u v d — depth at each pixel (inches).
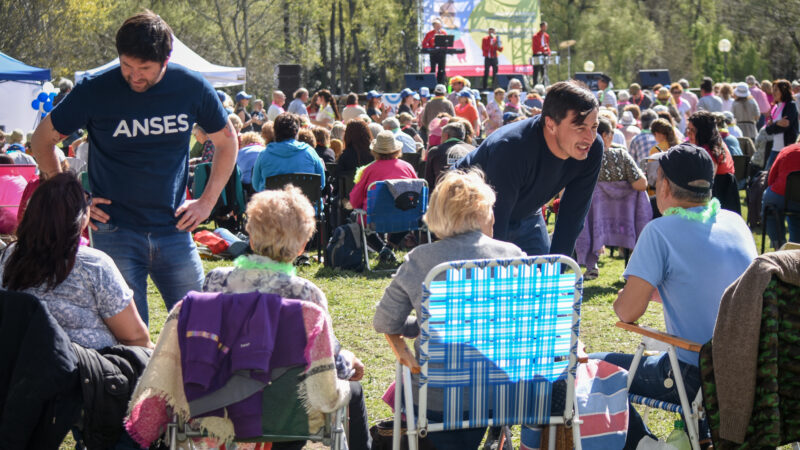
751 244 127.4
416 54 1807.3
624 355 137.3
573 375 112.8
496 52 1011.9
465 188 114.1
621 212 290.8
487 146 151.2
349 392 107.0
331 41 1697.8
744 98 595.5
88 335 111.0
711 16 1836.9
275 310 99.8
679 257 123.6
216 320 98.1
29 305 101.7
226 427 99.4
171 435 102.1
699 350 115.4
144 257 136.9
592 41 1765.5
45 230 108.3
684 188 126.6
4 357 101.4
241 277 106.0
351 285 285.7
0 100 616.7
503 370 110.3
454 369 109.2
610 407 124.0
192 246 141.9
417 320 110.8
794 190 285.9
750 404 108.6
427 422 110.6
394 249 355.9
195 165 367.6
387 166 305.9
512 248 114.0
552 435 118.0
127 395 106.6
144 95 128.6
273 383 100.5
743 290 108.7
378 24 1699.1
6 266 109.7
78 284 111.1
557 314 110.3
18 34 1116.5
